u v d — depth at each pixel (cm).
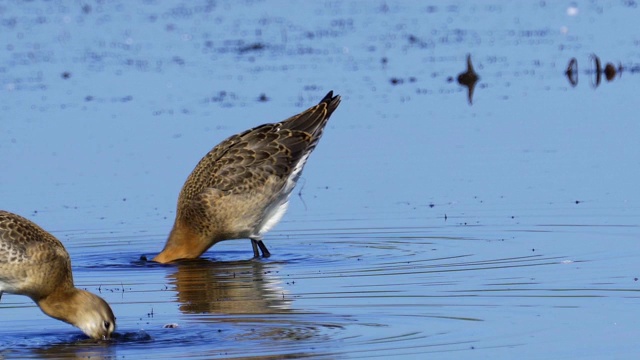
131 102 3822
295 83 4019
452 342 1764
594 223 2512
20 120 3622
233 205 2469
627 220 2522
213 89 3966
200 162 2548
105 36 4938
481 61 4362
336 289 2106
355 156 3175
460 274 2177
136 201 2847
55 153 3266
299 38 4866
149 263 2414
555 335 1784
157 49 4666
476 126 3428
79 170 3108
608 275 2125
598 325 1828
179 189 2942
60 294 1942
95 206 2811
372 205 2745
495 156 3117
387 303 1995
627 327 1814
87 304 1894
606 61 4266
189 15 5456
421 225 2573
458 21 5209
